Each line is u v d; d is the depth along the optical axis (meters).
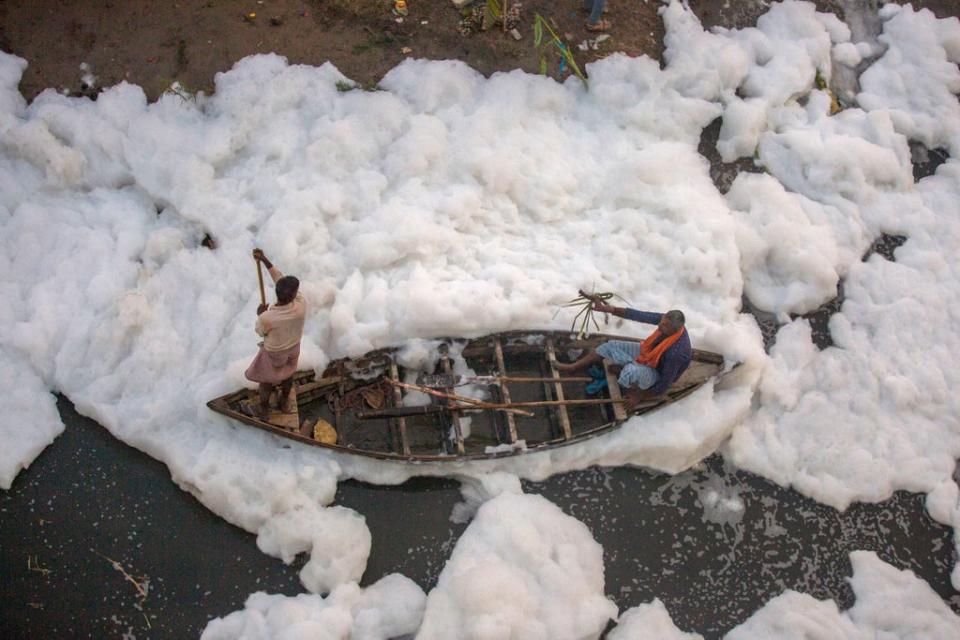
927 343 7.49
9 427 6.43
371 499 6.54
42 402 6.57
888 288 7.73
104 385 6.57
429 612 5.93
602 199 7.71
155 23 8.11
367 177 7.42
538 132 7.91
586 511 6.63
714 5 8.98
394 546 6.39
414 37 8.34
